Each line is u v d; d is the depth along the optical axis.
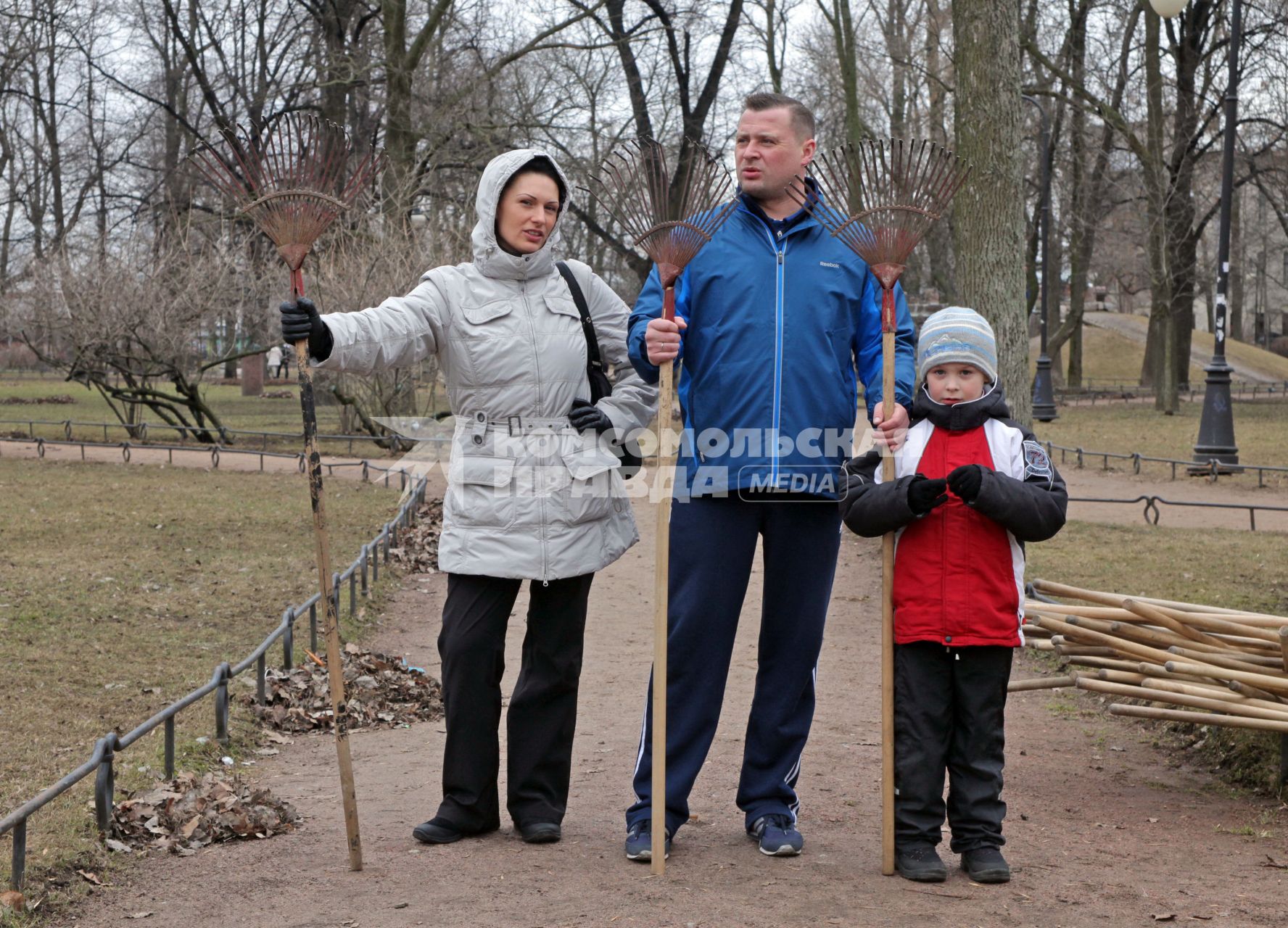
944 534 3.63
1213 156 32.38
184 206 26.53
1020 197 10.86
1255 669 4.45
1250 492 16.39
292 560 11.00
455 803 4.06
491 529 3.95
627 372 4.24
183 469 18.64
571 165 23.05
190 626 8.20
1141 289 54.94
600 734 5.75
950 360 3.73
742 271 3.80
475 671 4.01
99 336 21.20
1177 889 3.53
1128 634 4.63
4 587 9.23
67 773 4.97
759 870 3.68
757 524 3.86
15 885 3.60
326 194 3.74
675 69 25.88
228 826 4.21
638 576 10.68
